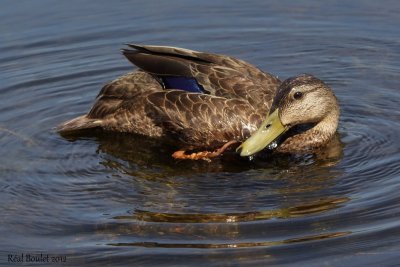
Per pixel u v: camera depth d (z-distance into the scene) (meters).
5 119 14.39
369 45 16.92
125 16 18.23
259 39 17.39
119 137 13.95
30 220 11.12
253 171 12.62
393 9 18.12
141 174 12.55
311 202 11.37
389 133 13.52
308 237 10.43
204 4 18.73
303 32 17.56
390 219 10.74
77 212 11.33
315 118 13.26
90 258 10.19
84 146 13.55
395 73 15.77
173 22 18.05
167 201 11.59
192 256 10.12
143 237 10.61
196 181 12.27
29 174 12.52
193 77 13.69
